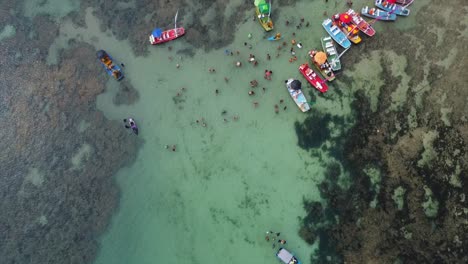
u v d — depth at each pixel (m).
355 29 29.25
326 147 28.53
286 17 30.41
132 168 29.92
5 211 30.12
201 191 29.12
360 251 26.98
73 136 30.66
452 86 28.03
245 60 30.25
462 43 28.47
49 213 29.89
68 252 29.34
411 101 28.27
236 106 29.86
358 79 29.05
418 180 27.30
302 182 28.39
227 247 28.27
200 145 29.67
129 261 28.84
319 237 27.56
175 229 28.91
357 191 27.73
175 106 30.36
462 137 27.38
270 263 27.62
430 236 26.59
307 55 29.88
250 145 29.28
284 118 29.31
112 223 29.41
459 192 26.80
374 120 28.38
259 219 28.31
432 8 29.14
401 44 29.05
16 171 30.59
